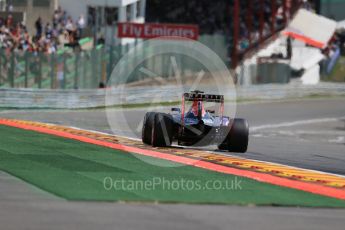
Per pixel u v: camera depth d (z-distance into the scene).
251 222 25.34
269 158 51.78
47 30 119.50
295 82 151.25
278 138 81.12
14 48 111.69
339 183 39.53
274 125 98.25
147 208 27.11
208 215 26.27
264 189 34.53
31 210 25.66
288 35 151.62
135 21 141.62
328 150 65.50
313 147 68.56
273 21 152.75
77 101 106.56
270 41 150.62
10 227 22.28
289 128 95.94
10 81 103.75
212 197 30.78
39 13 128.38
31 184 32.41
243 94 128.38
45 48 116.12
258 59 144.38
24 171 36.56
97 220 24.14
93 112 100.25
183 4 161.88
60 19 124.12
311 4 164.25
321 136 88.38
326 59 156.50
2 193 29.47
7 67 103.31
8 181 33.09
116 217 24.86
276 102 130.75
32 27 127.94
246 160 47.59
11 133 59.19
